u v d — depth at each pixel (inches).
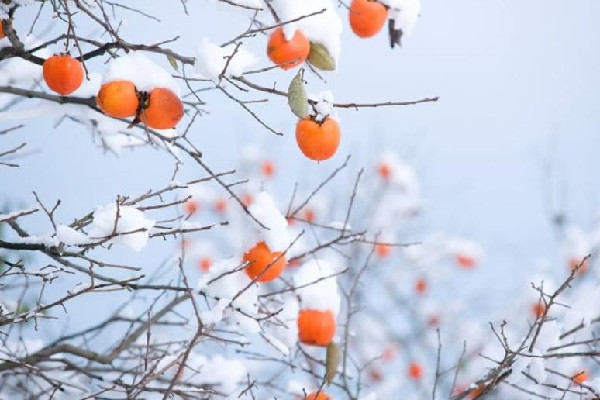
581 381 195.0
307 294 180.1
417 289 422.6
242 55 151.5
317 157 152.1
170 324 203.2
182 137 161.0
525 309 292.2
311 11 152.5
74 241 148.4
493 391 196.9
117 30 164.9
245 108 149.9
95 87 173.3
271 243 174.6
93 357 186.4
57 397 205.9
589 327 209.0
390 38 170.4
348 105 151.9
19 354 204.7
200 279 177.6
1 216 153.2
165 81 145.2
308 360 215.3
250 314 175.5
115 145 210.1
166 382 203.0
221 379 205.0
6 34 162.6
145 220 151.7
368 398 206.8
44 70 150.8
